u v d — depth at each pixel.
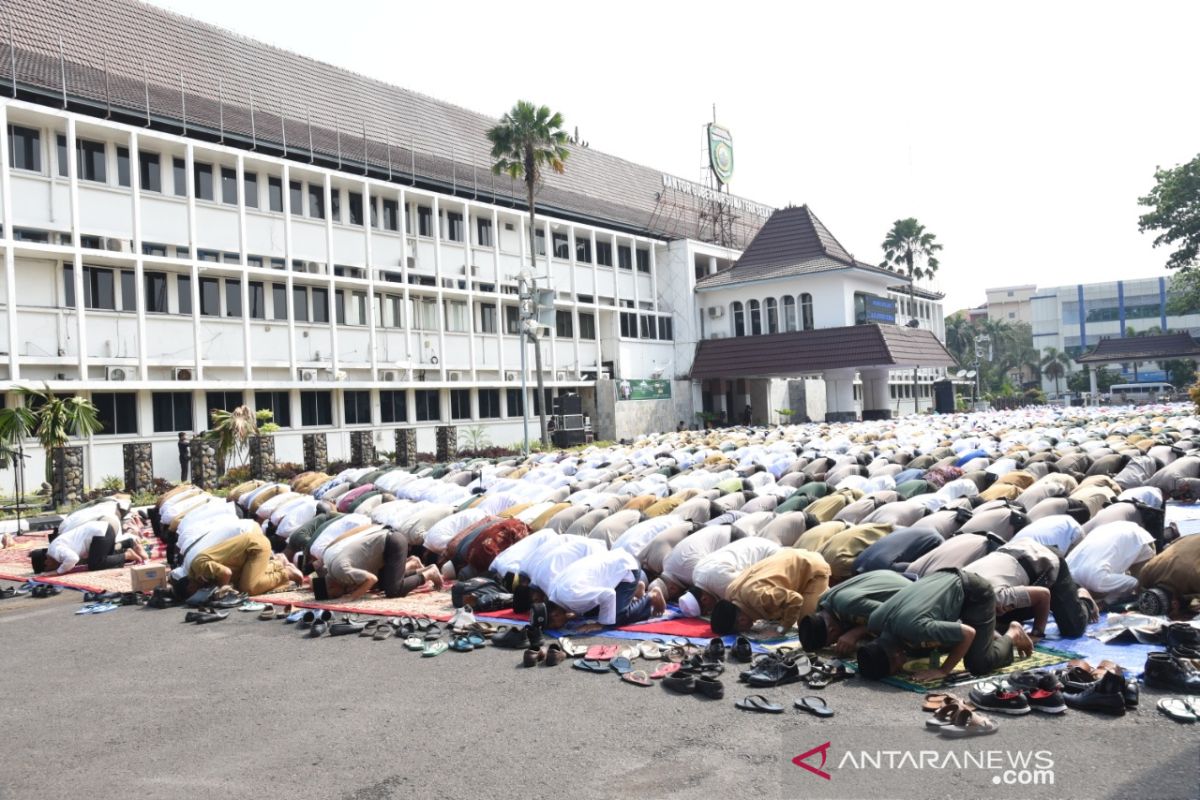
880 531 9.53
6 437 21.23
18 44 28.31
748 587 8.40
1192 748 5.30
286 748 6.20
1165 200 60.97
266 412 29.73
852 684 6.91
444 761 5.82
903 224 76.62
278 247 33.34
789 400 60.66
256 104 35.72
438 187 41.16
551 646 8.12
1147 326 122.56
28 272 26.44
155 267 29.44
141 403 28.95
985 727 5.72
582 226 48.25
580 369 48.06
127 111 28.83
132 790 5.61
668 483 16.02
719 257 58.75
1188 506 14.98
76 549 14.52
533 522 12.34
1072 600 7.81
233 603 11.31
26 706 7.52
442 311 39.53
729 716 6.36
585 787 5.30
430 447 39.34
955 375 88.25
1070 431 24.70
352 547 11.27
